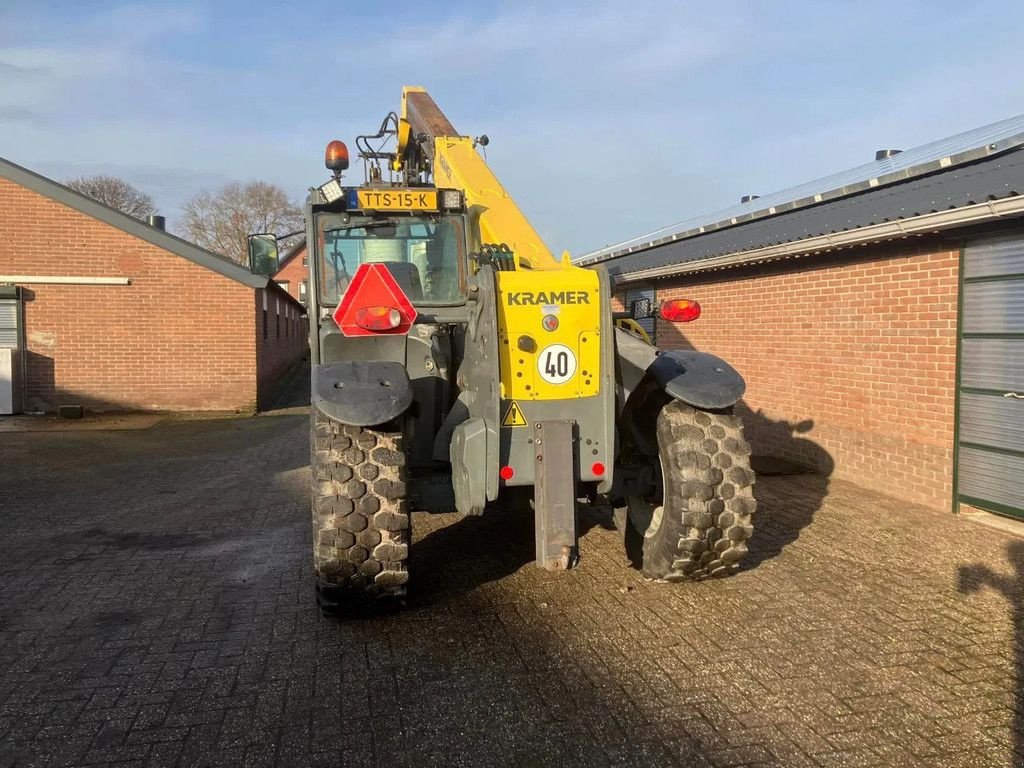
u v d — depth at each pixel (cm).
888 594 450
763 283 903
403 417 448
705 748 295
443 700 335
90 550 579
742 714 319
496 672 359
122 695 346
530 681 350
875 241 693
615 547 552
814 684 343
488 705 329
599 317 417
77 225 1462
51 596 477
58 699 343
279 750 299
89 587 494
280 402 1736
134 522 668
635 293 1282
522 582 480
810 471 812
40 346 1467
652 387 465
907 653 372
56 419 1408
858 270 749
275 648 392
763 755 290
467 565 516
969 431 630
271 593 477
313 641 399
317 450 404
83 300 1477
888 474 714
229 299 1525
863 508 655
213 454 1047
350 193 511
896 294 703
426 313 510
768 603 437
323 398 385
